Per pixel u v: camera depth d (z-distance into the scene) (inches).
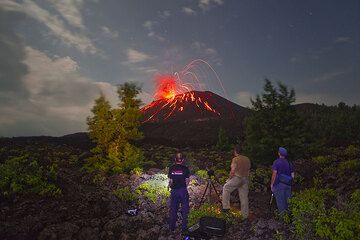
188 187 539.5
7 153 796.6
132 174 621.9
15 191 421.1
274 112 668.7
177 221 401.1
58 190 450.0
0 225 346.0
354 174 481.1
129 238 358.6
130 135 682.8
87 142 1204.5
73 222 377.1
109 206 439.8
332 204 384.8
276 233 335.9
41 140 1219.9
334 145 906.7
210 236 345.4
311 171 590.9
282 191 372.8
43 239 339.6
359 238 276.5
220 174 645.9
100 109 674.8
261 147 651.5
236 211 422.0
